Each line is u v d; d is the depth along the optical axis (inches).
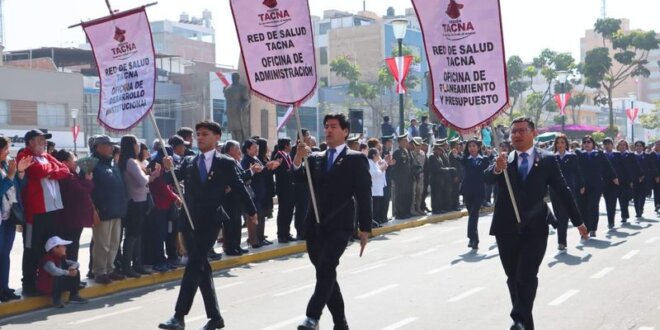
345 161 277.9
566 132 1744.6
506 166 271.0
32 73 1924.2
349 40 3056.1
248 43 309.0
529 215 271.9
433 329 312.3
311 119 2481.5
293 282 447.5
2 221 370.6
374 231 689.0
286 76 305.6
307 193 613.3
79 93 2028.8
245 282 450.9
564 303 362.9
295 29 304.2
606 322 320.5
